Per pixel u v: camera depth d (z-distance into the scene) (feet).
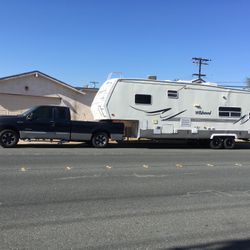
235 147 78.64
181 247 18.86
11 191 29.17
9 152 52.08
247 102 76.54
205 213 24.95
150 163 46.65
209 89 73.20
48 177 35.09
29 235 19.80
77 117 97.25
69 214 23.70
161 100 69.51
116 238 19.76
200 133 72.38
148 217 23.63
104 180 34.73
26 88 90.94
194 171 41.88
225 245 19.33
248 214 24.95
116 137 66.44
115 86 66.69
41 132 61.72
